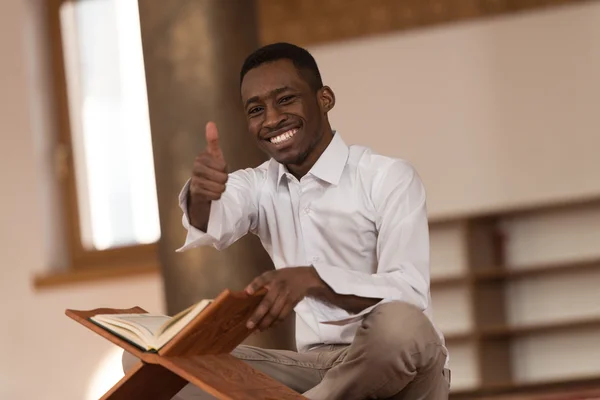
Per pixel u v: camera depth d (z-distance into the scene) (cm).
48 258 710
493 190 693
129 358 217
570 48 681
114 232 713
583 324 662
